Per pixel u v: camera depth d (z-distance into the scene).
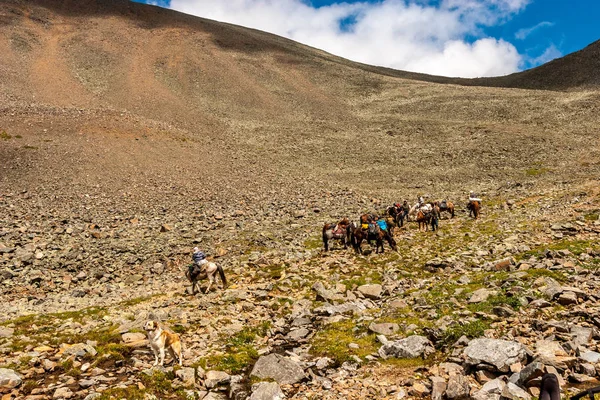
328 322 13.08
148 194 39.81
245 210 36.12
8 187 37.53
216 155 61.62
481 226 26.80
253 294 16.72
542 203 31.64
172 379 9.77
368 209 37.03
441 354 9.92
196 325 13.59
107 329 13.41
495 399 7.33
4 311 15.93
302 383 9.24
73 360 10.80
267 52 157.88
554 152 63.75
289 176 55.69
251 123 95.25
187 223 31.12
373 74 149.12
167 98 104.12
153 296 17.97
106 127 60.88
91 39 136.38
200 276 17.56
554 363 8.12
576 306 11.08
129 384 9.34
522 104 96.94
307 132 88.44
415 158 69.69
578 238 18.89
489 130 79.88
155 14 181.12
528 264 15.43
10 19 136.50
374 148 77.19
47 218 29.88
